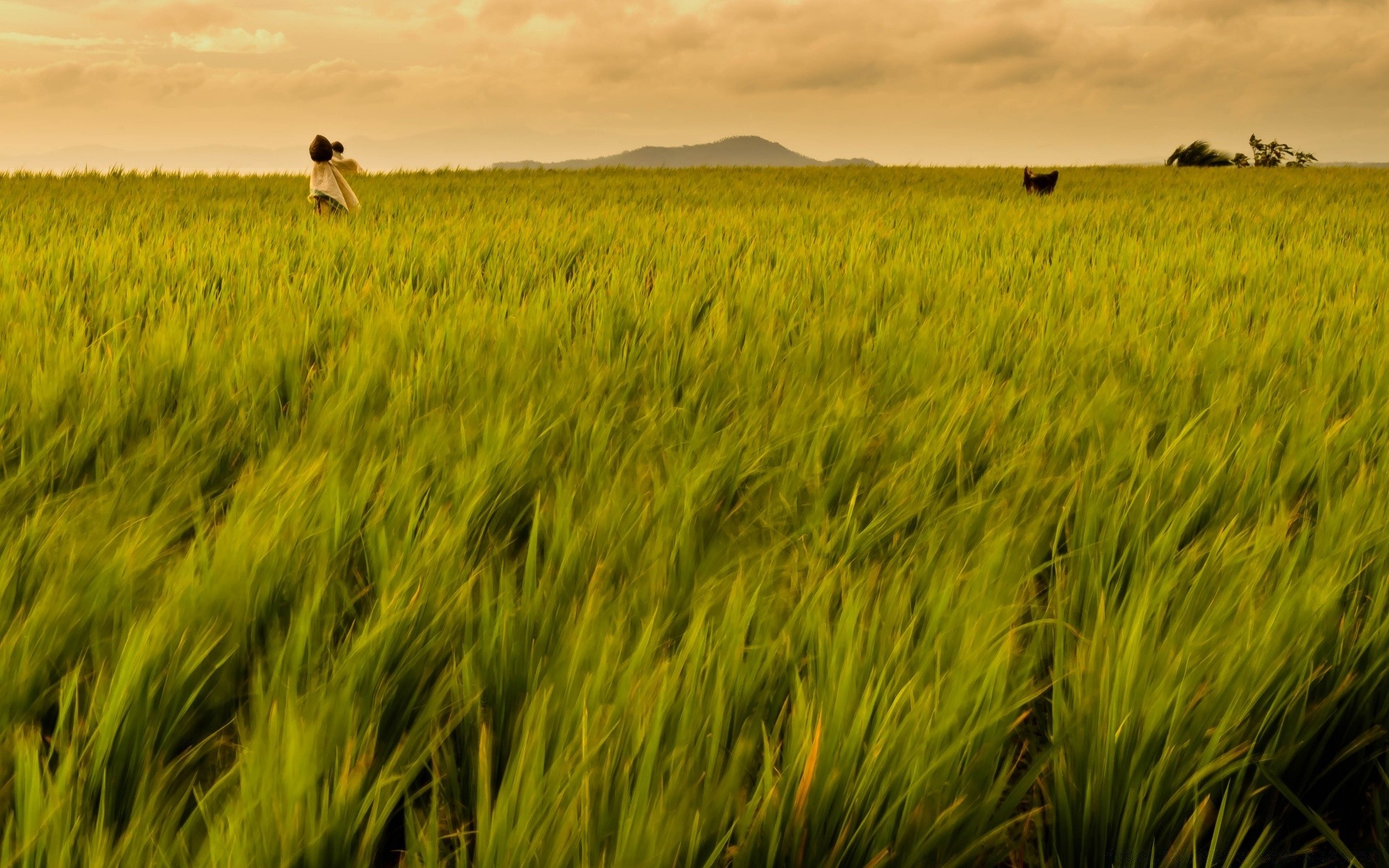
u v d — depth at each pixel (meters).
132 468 2.45
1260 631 1.72
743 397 3.33
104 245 6.62
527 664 1.61
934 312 4.83
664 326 4.20
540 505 2.45
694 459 2.65
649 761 1.28
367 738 1.39
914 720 1.41
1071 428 2.92
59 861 1.13
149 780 1.41
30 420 2.74
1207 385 3.51
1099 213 12.80
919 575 1.98
